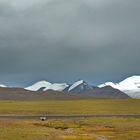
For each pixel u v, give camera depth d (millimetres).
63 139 82875
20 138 75750
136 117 175375
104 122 146125
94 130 117625
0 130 86688
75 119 160500
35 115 192875
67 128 123812
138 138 91000
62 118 170000
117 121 150750
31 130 94125
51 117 177625
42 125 127188
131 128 126312
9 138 74562
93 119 158625
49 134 88750
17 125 107562
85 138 89688
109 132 111188
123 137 94375
